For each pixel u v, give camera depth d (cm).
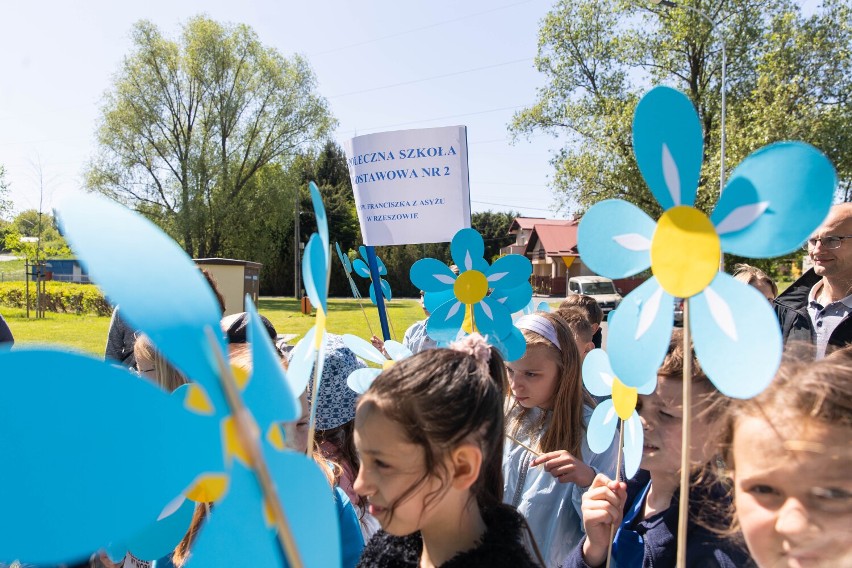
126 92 2384
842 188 1466
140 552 100
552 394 174
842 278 252
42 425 48
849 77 1543
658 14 1711
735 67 1645
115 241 47
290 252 3247
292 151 2647
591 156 1714
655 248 85
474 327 181
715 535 108
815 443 74
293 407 51
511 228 4294
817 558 71
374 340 308
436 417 89
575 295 301
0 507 47
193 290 49
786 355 92
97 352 976
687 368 80
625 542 126
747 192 76
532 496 169
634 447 115
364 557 116
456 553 95
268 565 54
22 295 1892
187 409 53
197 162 2433
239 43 2481
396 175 266
